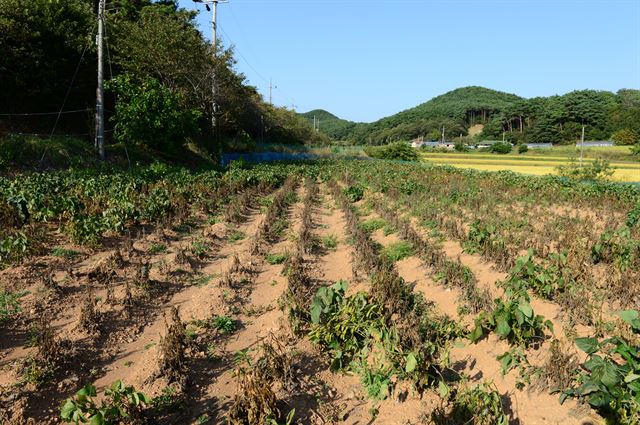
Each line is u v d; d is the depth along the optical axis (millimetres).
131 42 31406
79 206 11977
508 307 5871
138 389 5289
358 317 6184
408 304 7402
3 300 7145
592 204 17516
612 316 6578
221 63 36719
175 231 12508
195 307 7625
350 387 5574
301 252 10734
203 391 5414
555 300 7145
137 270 8398
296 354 6145
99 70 22812
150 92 24812
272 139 66562
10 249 8523
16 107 24734
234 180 21469
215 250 11211
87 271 8703
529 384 5270
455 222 11727
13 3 22719
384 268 8133
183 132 26656
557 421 4691
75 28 26109
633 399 4266
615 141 76375
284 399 5207
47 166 19625
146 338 6668
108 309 7195
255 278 9328
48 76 24641
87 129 27969
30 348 6070
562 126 91312
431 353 5574
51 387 5270
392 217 13781
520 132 99500
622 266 8141
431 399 5141
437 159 63250
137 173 20609
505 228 12375
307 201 18406
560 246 10062
